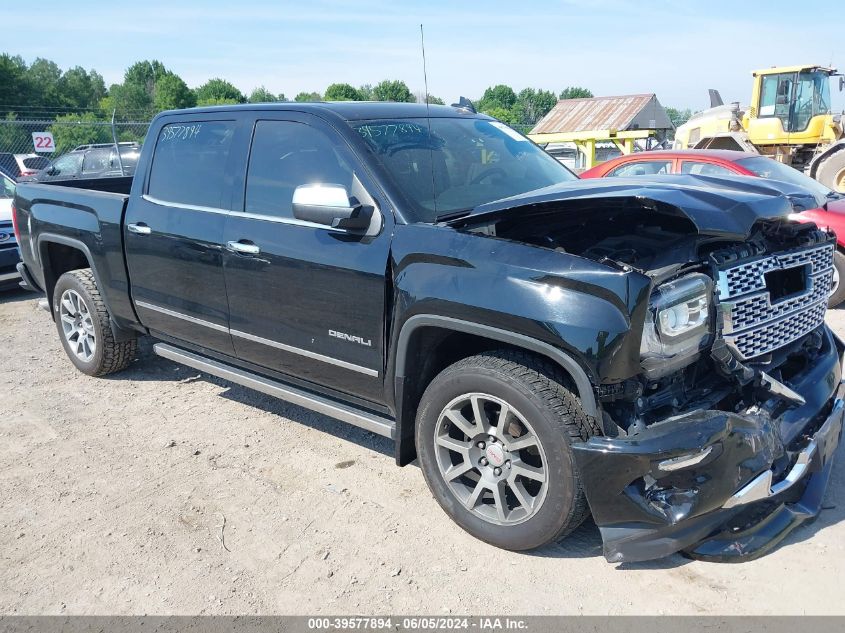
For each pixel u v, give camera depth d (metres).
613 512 2.75
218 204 4.06
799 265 3.19
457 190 3.62
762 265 2.99
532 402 2.82
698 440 2.58
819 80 15.20
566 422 2.77
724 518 2.85
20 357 6.11
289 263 3.62
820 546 3.07
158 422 4.65
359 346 3.43
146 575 3.06
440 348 3.29
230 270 3.95
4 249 8.27
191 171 4.25
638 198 2.83
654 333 2.69
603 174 8.49
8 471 4.01
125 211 4.62
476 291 2.89
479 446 3.14
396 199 3.33
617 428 2.77
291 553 3.18
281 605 2.85
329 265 3.44
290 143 3.78
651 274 2.78
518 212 3.10
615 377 2.63
